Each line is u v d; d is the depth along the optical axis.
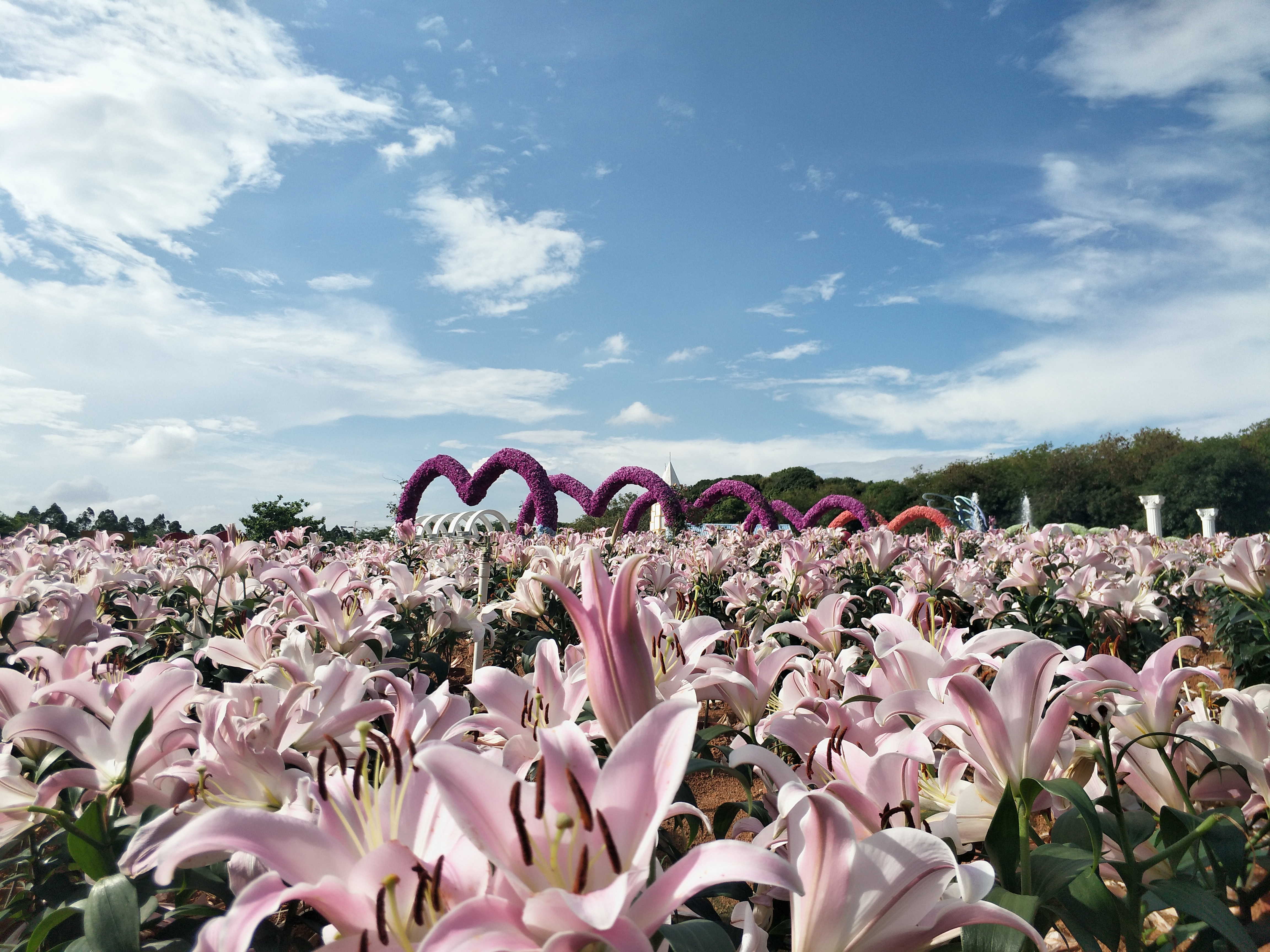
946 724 1.25
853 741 1.45
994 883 0.95
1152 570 4.97
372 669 2.41
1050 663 1.25
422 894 0.79
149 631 3.83
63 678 1.81
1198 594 5.22
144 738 1.32
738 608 4.95
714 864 0.76
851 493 50.41
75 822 1.26
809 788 1.14
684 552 7.67
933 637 1.90
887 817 1.13
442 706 1.32
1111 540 7.89
